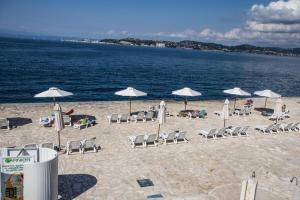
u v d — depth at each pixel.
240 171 14.11
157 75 67.12
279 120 25.03
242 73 88.88
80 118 20.89
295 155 16.80
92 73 61.88
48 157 10.67
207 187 12.33
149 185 12.12
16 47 139.75
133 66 85.75
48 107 23.00
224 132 18.89
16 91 38.47
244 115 25.75
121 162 14.14
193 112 23.50
